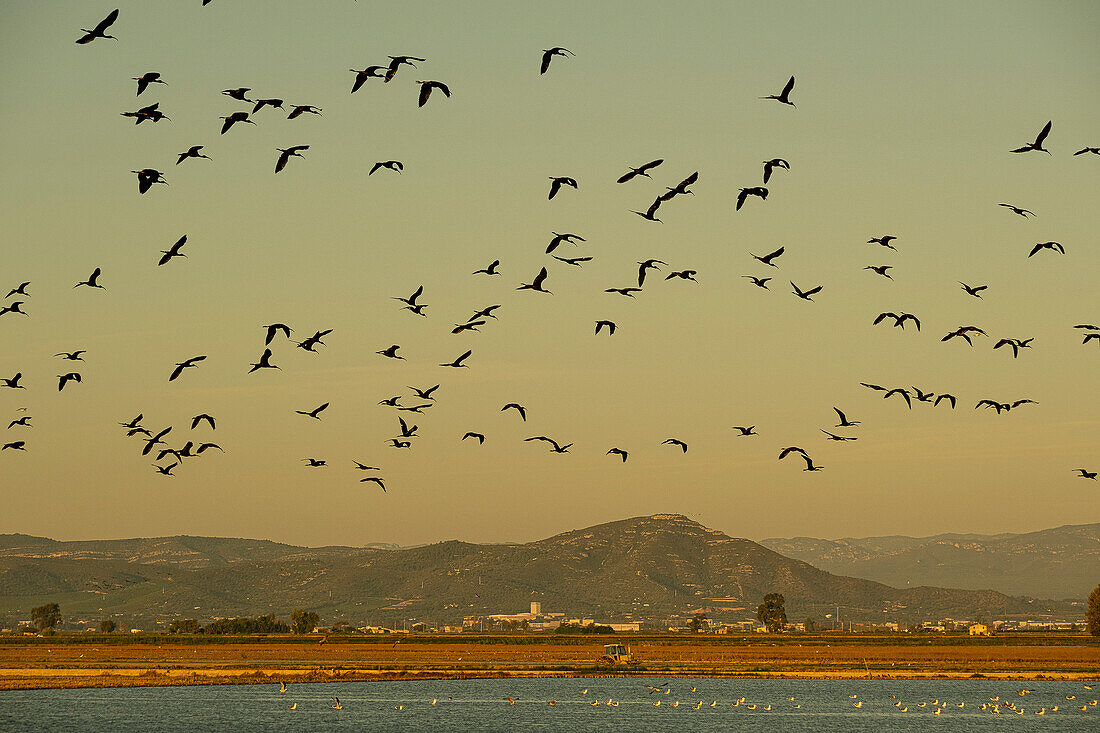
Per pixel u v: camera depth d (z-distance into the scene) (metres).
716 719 123.56
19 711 123.38
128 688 146.88
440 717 122.94
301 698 137.88
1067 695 150.12
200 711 124.50
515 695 144.75
